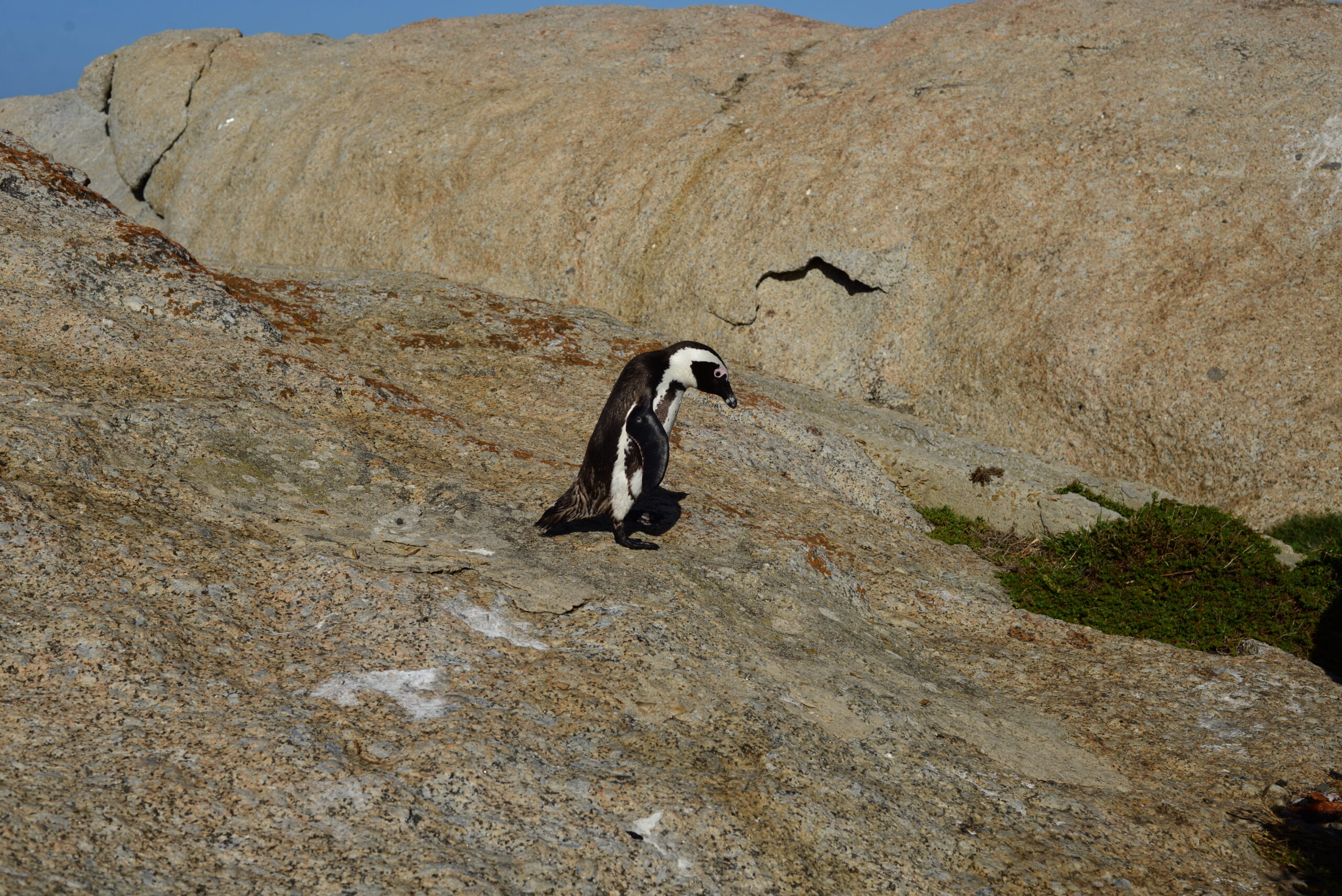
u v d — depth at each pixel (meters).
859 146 14.05
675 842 3.97
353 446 7.45
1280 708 6.40
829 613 6.80
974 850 4.51
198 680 4.40
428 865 3.51
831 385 13.26
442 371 10.16
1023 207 12.79
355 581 5.41
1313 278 11.24
